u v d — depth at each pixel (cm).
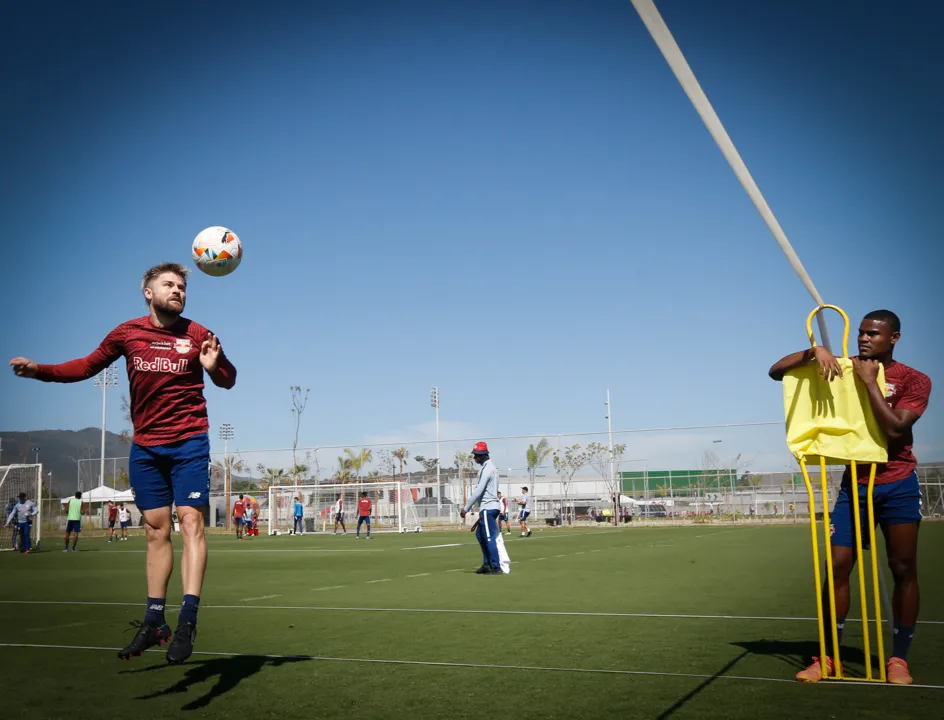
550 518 4097
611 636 543
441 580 1034
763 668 428
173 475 437
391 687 400
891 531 407
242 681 419
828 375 393
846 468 419
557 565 1252
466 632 574
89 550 2267
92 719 347
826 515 409
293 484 4206
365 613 695
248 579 1098
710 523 3619
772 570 1069
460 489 4128
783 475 3634
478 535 1135
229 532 4162
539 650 495
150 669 455
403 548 2028
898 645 404
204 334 458
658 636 539
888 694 368
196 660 480
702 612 659
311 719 343
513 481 4506
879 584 421
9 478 2811
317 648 518
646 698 367
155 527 448
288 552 1902
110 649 528
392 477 4100
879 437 397
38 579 1191
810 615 630
